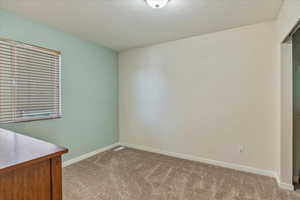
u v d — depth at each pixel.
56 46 2.44
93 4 1.81
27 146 0.97
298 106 2.00
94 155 3.06
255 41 2.28
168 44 3.02
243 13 1.99
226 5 1.82
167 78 3.06
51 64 2.40
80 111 2.84
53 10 1.93
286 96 1.95
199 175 2.28
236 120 2.45
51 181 0.87
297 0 1.41
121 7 1.87
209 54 2.63
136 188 1.97
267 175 2.25
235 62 2.43
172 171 2.41
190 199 1.76
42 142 1.06
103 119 3.31
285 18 1.72
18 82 2.06
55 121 2.46
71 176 2.25
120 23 2.28
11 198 0.72
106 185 2.03
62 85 2.54
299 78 1.98
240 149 2.43
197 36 2.72
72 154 2.71
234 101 2.46
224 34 2.50
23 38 2.08
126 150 3.35
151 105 3.27
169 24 2.30
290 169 1.95
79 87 2.81
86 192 1.88
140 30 2.51
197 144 2.79
